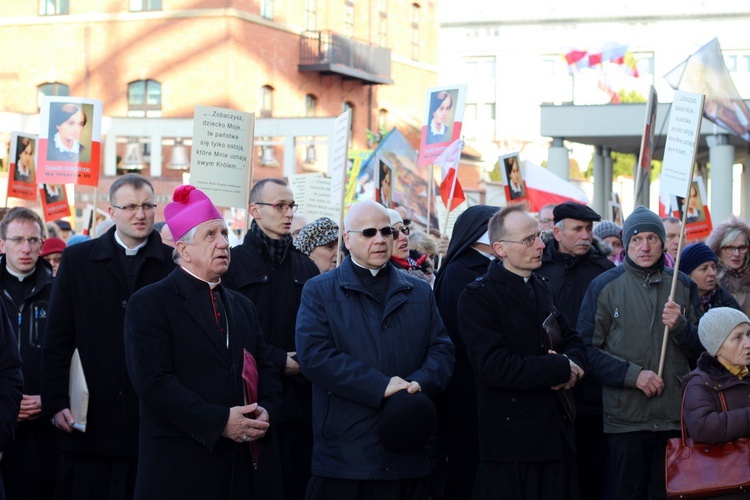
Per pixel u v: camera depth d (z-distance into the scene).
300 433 6.71
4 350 5.54
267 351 6.13
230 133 8.23
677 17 68.25
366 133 41.56
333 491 5.79
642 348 6.59
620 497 6.56
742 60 67.19
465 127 71.56
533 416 6.06
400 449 5.61
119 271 6.47
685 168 6.92
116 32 36.31
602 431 7.20
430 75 46.69
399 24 44.53
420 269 8.59
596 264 7.50
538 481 6.09
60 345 6.44
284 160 33.81
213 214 5.48
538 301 6.25
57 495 6.52
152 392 5.23
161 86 35.97
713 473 5.75
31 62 37.16
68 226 15.44
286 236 6.84
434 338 6.04
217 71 35.38
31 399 6.61
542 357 5.96
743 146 26.44
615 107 23.36
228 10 35.28
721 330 5.89
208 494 5.28
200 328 5.42
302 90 38.53
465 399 6.80
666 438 6.52
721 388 5.88
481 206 7.18
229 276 6.67
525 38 70.94
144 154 34.41
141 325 5.34
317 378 5.77
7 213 7.42
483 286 6.19
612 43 47.09
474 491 6.19
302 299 6.05
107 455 6.37
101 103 9.95
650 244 6.65
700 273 7.34
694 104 6.95
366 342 5.88
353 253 6.02
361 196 16.70
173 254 6.62
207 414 5.21
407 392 5.63
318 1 39.34
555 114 23.66
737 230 7.95
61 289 6.45
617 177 49.31
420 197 16.50
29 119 32.75
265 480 5.60
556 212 7.49
